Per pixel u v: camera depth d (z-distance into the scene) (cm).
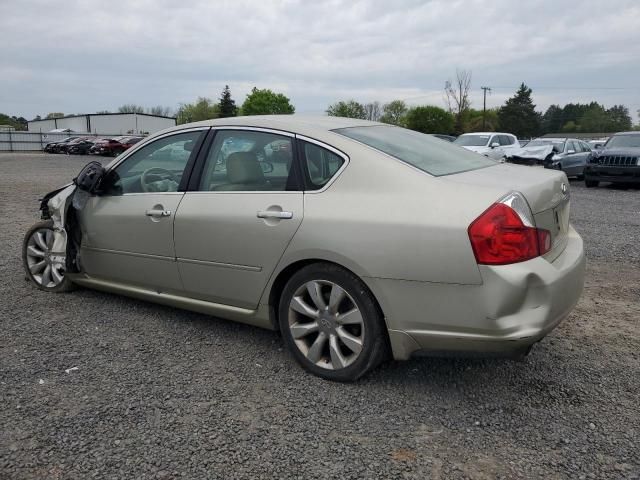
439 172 328
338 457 266
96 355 378
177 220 394
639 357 380
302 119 384
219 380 343
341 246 319
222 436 283
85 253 466
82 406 310
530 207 302
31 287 528
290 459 264
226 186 381
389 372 354
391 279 307
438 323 301
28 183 1648
